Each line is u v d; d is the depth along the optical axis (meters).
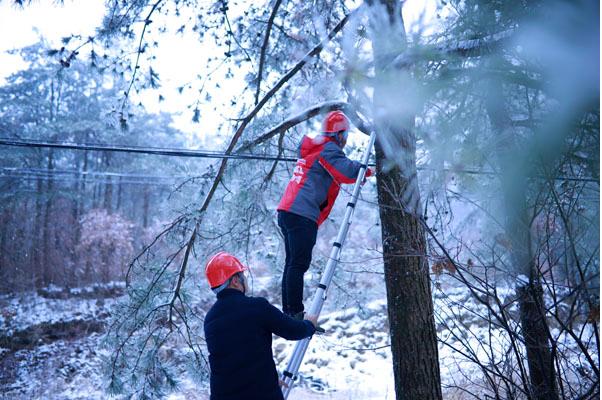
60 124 27.19
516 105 4.17
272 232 7.19
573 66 3.25
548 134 3.57
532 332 4.36
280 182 7.19
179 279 6.61
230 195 6.97
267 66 7.19
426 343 5.09
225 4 6.61
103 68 6.56
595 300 3.93
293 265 4.20
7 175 22.11
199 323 6.70
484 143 4.05
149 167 28.98
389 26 3.94
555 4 3.18
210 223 6.89
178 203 6.80
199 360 6.35
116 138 29.41
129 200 32.81
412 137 4.47
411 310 5.09
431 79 4.05
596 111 3.39
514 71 3.85
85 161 29.36
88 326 19.62
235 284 3.77
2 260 23.00
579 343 3.74
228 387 3.49
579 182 4.21
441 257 4.19
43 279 24.30
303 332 3.69
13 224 24.30
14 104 28.33
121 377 6.27
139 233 28.22
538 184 4.08
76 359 17.20
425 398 5.02
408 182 4.68
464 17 3.89
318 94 5.27
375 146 5.28
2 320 18.88
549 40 3.27
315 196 4.30
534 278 4.10
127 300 6.43
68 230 25.83
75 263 24.44
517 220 4.05
